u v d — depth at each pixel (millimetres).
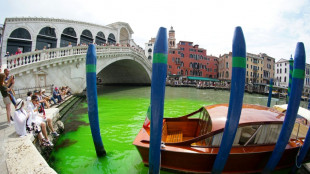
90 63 3871
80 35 24141
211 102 17312
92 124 4332
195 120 5785
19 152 3404
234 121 3023
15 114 4113
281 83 46812
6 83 5008
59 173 4367
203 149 3881
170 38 53312
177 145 4055
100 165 4684
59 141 6297
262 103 21531
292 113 3381
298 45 3383
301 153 3844
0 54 16609
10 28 16969
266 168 3764
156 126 2867
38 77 11773
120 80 36469
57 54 12758
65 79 13445
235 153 3705
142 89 28234
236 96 2947
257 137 4047
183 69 49594
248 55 46344
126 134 7109
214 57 53188
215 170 3334
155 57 2756
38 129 4680
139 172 4363
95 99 4113
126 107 12602
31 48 18500
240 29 2930
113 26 32188
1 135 4254
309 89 38281
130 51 22375
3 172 2764
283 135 3488
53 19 20312
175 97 20406
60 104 9727
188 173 3980
